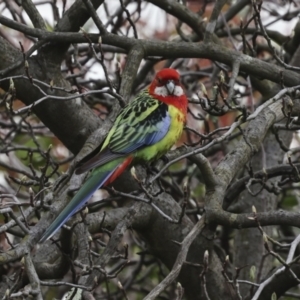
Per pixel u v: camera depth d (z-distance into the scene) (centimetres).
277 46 1730
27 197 1473
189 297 1287
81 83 1503
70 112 1214
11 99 995
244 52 1262
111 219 1135
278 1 1742
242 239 1435
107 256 889
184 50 1241
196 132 1060
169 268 1277
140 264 1476
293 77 1255
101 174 1006
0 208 958
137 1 1513
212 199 1040
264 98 1448
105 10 1570
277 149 1494
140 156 1057
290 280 1158
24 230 887
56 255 1144
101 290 1556
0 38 1203
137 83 1522
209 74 1591
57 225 888
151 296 836
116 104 1105
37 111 1219
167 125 1072
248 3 1550
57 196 968
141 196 964
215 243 1455
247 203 1435
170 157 1081
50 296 1431
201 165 1047
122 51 1452
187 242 964
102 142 1046
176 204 1248
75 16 1234
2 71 1163
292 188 1540
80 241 946
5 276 1063
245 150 1120
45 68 1210
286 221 1002
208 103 1033
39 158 1600
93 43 1222
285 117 1161
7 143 1413
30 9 1241
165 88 1104
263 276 1306
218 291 1259
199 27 1362
